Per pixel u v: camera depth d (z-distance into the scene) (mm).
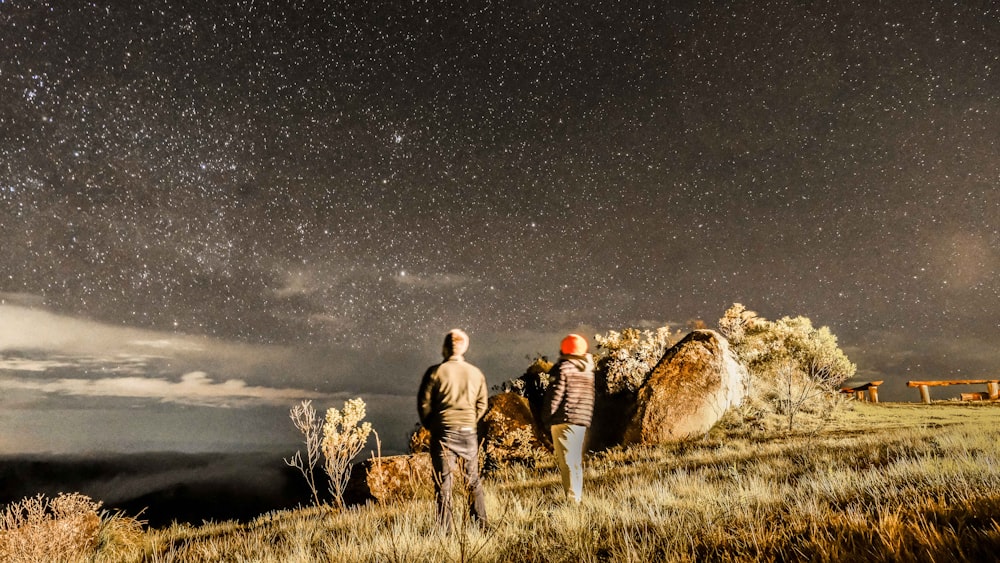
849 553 2342
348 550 3744
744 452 7996
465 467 4258
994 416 11570
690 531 3244
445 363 4363
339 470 7141
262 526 6684
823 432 10430
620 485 5891
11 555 5297
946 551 2186
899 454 6074
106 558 5578
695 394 11562
